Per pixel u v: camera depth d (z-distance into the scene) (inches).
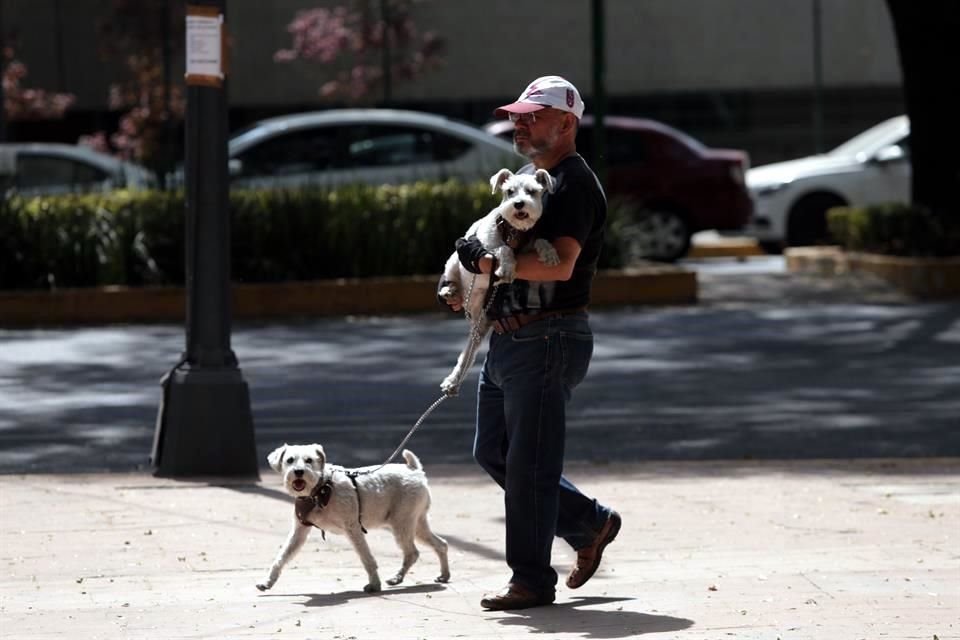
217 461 449.4
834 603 293.6
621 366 660.7
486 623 279.7
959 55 951.0
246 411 453.4
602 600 300.5
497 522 387.5
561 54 2011.6
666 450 495.5
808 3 2049.7
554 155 291.6
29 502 404.5
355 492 305.4
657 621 279.7
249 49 1972.2
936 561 337.7
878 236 964.0
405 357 687.7
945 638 264.5
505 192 279.4
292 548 309.0
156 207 857.5
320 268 866.8
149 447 496.4
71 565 336.2
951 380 620.1
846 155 1211.2
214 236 452.8
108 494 416.8
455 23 1990.7
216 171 452.1
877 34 2049.7
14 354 694.5
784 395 591.8
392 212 882.8
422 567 338.0
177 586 316.5
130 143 1694.1
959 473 450.6
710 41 2047.2
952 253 928.9
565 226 282.5
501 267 276.7
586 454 490.0
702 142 2057.1
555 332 289.1
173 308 819.4
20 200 863.1
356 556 349.4
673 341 730.8
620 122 1115.9
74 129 1943.9
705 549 355.9
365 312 840.3
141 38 1739.7
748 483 436.1
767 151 2066.9
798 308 844.6
